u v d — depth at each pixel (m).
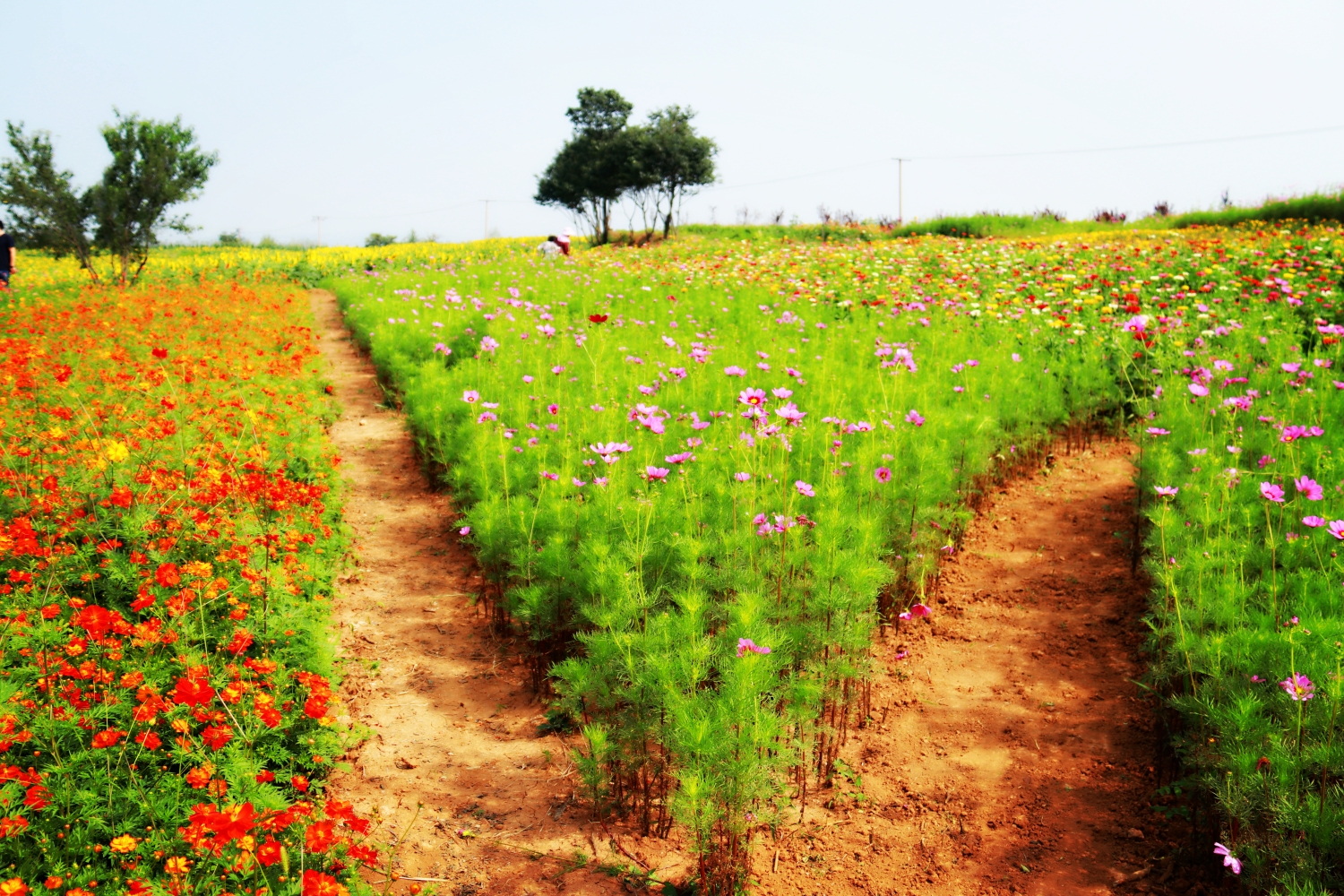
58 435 4.56
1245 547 3.72
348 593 4.88
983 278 12.43
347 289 16.28
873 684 4.04
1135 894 2.68
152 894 2.35
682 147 38.53
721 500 4.46
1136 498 5.34
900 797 3.26
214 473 4.45
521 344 8.41
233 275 21.91
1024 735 3.58
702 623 3.40
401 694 3.96
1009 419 6.16
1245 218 21.31
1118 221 26.50
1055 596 4.69
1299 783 2.64
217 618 3.79
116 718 3.03
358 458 7.15
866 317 9.78
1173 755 3.25
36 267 27.22
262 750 3.06
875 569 3.70
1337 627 2.93
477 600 4.85
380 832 3.01
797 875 2.87
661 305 11.16
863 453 4.63
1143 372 6.75
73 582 3.85
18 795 2.64
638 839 3.04
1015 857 2.90
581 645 4.11
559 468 5.34
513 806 3.20
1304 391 5.34
